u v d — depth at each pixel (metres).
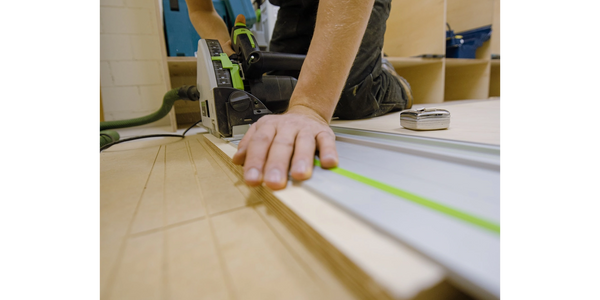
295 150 0.39
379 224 0.23
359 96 1.12
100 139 0.94
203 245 0.28
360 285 0.19
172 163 0.63
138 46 1.88
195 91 0.99
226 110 0.76
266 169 0.35
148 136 1.01
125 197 0.42
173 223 0.33
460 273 0.17
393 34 2.47
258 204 0.37
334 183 0.34
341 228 0.24
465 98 2.81
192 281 0.23
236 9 1.75
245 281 0.23
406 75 2.54
